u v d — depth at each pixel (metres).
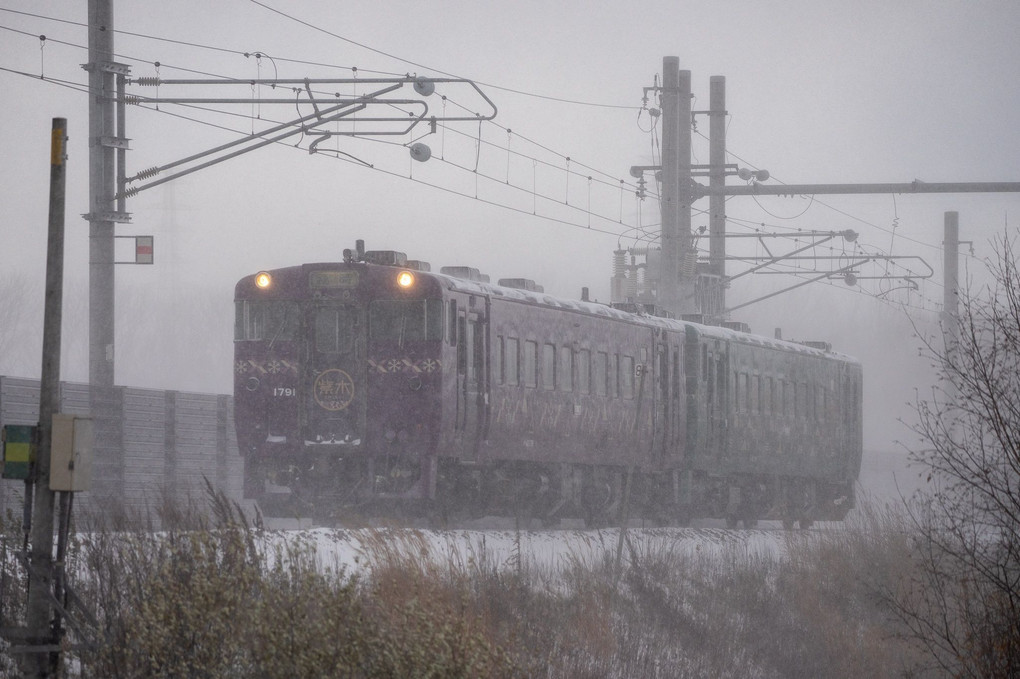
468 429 82.06
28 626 39.69
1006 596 56.28
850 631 78.00
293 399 79.19
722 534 105.06
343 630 39.81
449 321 79.44
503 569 62.94
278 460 79.50
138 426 81.19
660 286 119.56
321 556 53.94
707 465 117.56
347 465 79.00
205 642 39.50
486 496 86.38
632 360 105.44
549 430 92.00
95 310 78.56
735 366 122.75
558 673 55.72
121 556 44.66
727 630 74.88
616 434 102.19
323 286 79.44
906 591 76.56
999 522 54.28
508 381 86.75
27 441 39.84
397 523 64.38
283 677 38.28
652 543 85.69
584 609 64.25
